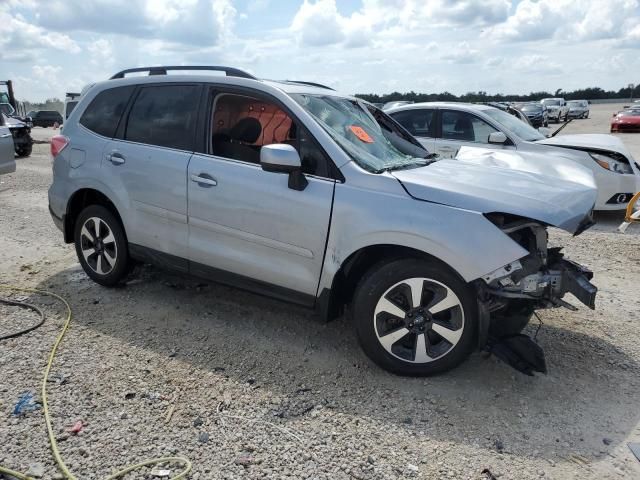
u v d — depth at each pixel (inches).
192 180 161.3
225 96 164.1
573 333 168.1
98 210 187.3
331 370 142.7
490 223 125.9
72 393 127.3
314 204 141.3
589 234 291.7
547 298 133.0
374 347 138.7
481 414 124.3
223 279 162.2
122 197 177.8
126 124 181.3
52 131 1227.2
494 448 113.0
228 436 114.3
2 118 356.8
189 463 105.0
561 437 116.8
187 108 168.4
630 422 122.6
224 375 138.5
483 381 138.4
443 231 127.3
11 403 122.3
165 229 170.4
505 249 124.0
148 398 126.9
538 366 131.5
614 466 108.1
